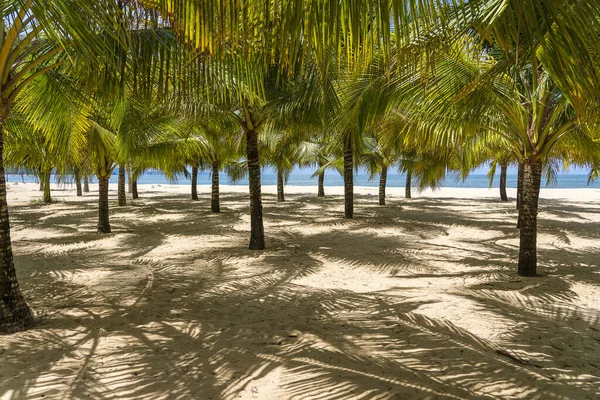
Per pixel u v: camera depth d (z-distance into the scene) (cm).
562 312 431
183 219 1343
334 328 387
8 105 375
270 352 330
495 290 518
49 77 471
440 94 483
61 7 244
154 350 335
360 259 716
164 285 553
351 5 128
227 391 265
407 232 1043
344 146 1277
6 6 288
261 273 620
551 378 285
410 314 425
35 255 770
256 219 819
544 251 802
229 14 138
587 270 636
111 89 408
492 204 1934
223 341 355
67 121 561
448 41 197
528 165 593
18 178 6594
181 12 155
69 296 500
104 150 930
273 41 145
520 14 149
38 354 324
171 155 1141
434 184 1595
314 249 817
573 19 146
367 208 1725
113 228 1141
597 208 1706
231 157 1623
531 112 589
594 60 155
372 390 266
